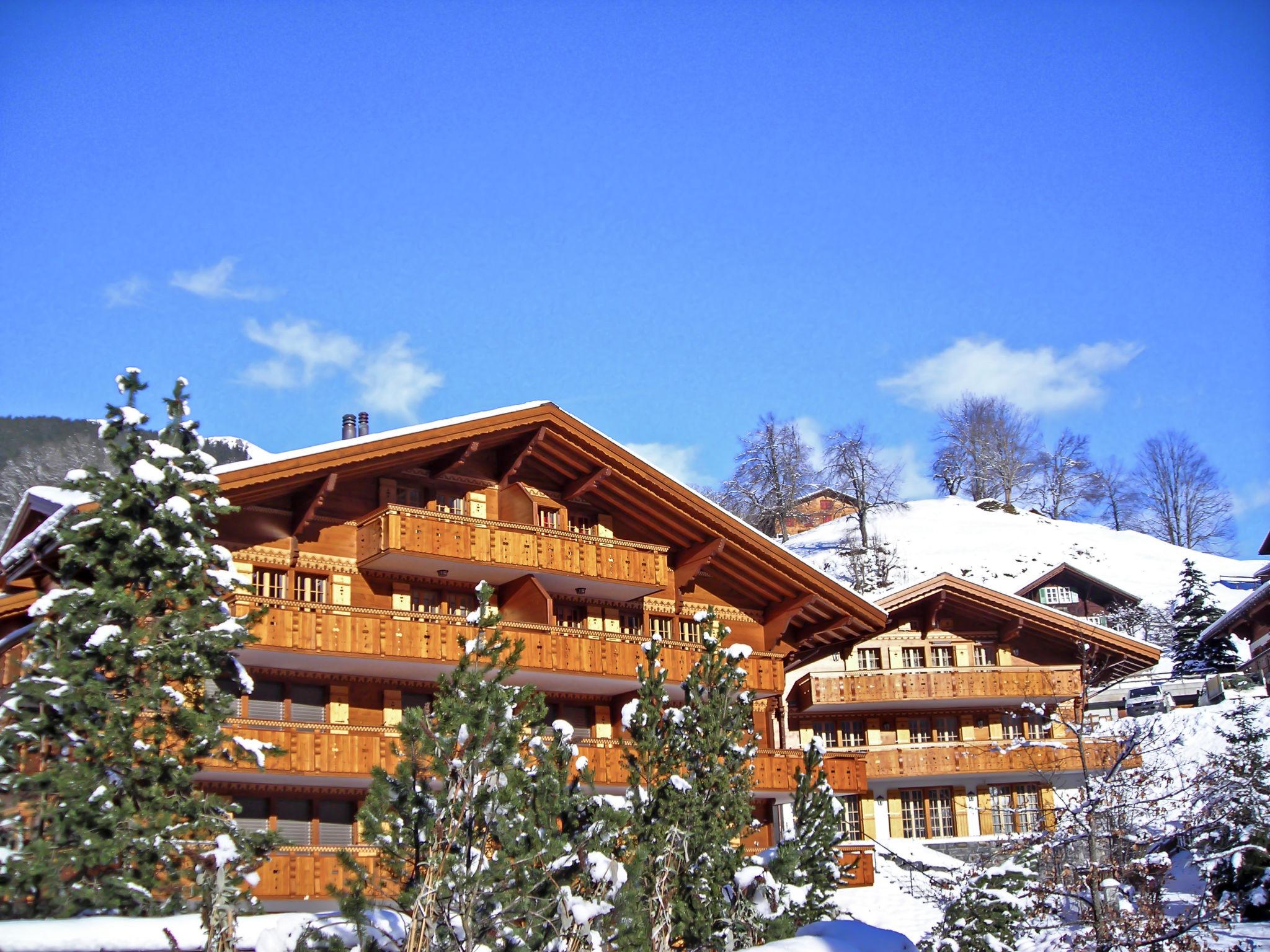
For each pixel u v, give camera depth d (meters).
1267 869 26.05
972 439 124.69
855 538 98.50
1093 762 43.75
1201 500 119.75
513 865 15.92
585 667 33.12
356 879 15.81
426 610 32.75
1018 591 79.56
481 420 32.75
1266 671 51.59
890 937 17.91
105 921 15.11
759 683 36.28
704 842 19.58
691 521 35.78
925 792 45.59
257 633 28.81
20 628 26.67
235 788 29.12
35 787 20.36
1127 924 22.14
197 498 22.91
